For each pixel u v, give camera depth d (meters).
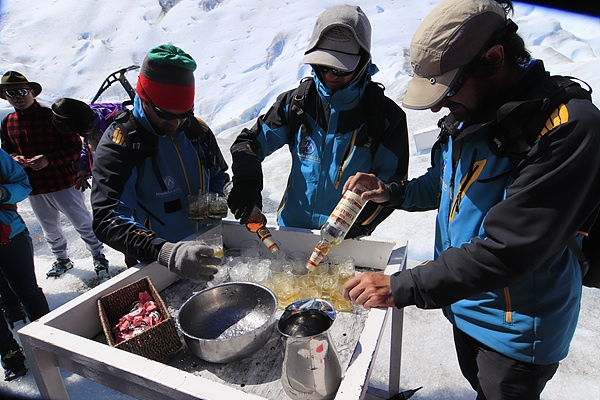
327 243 1.52
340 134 1.98
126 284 1.50
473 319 1.37
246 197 1.80
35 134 3.29
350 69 1.78
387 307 1.21
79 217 3.56
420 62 1.10
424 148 4.88
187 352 1.31
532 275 1.22
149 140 1.80
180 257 1.44
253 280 1.60
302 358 1.03
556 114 1.00
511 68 1.12
